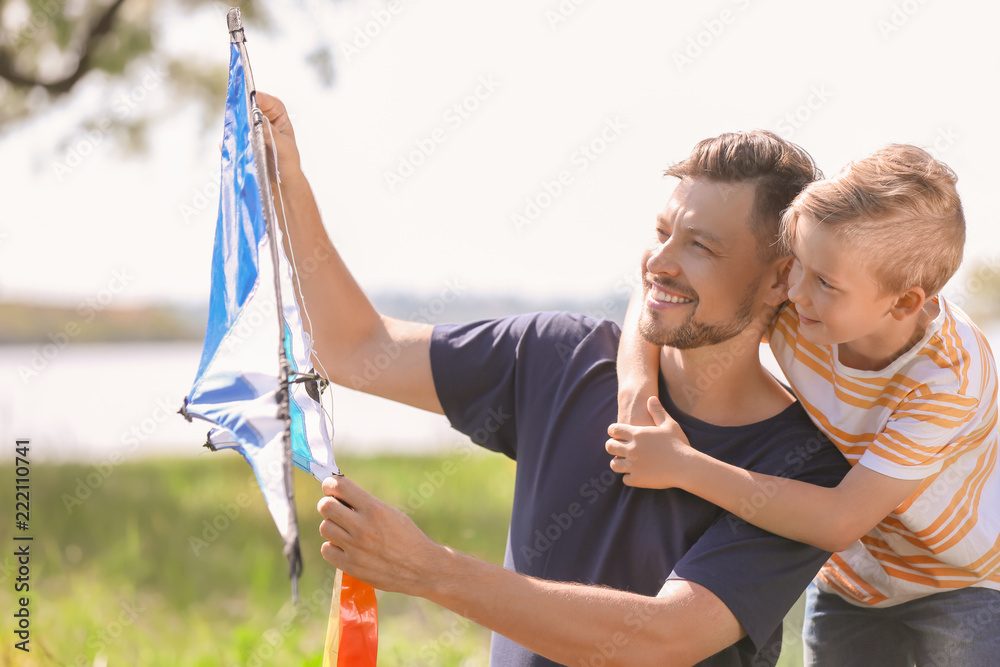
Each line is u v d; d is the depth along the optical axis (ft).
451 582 13.92
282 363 11.14
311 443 14.73
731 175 16.11
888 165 16.15
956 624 19.49
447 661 32.91
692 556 15.28
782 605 15.15
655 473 15.78
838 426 17.37
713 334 16.42
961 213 16.63
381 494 57.62
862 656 21.31
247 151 13.60
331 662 14.28
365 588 14.55
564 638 13.87
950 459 17.66
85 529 47.80
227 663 31.58
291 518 9.65
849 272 15.89
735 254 16.05
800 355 17.81
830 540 15.31
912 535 18.98
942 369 17.02
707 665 15.37
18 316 185.88
